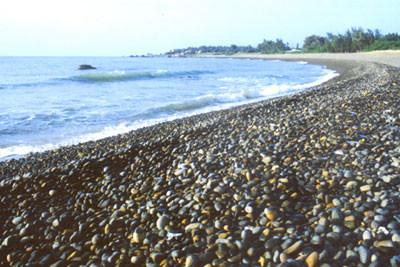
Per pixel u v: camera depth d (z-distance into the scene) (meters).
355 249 2.19
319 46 117.81
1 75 28.58
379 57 49.06
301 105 9.16
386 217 2.49
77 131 8.28
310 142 4.57
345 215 2.60
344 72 32.00
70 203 3.47
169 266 2.32
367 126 5.25
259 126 6.05
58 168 4.16
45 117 9.75
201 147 4.80
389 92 8.74
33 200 3.54
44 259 2.60
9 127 8.48
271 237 2.44
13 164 5.55
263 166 3.70
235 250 2.34
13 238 2.88
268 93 16.33
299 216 2.70
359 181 3.14
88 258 2.59
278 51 146.38
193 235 2.60
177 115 10.49
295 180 3.27
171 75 29.70
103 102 12.88
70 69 40.84
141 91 16.97
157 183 3.60
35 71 36.03
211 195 3.10
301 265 2.07
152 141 5.00
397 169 3.37
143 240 2.65
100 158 4.39
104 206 3.34
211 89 18.03
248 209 2.82
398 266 1.98
